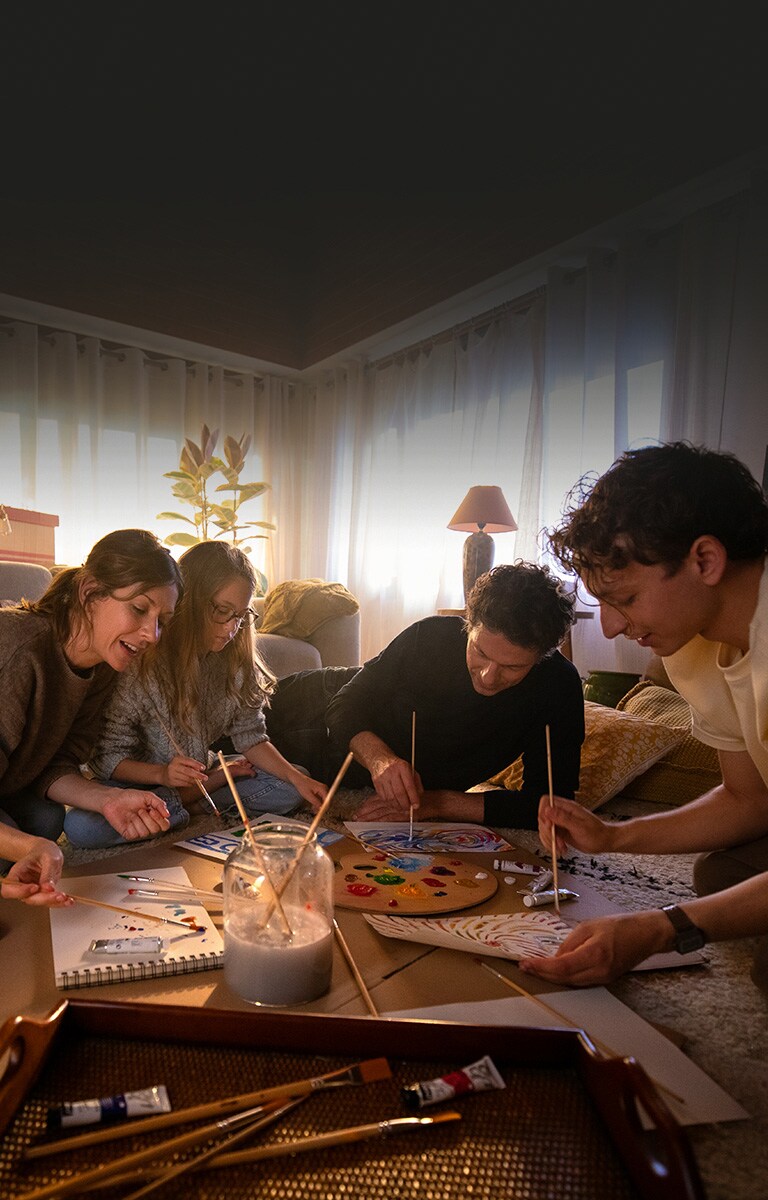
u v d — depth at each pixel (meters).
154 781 1.67
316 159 4.96
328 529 5.53
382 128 4.48
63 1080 0.64
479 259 4.05
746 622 1.00
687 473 0.92
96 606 1.34
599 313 3.59
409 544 4.83
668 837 1.20
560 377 3.79
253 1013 0.69
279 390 5.73
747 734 1.10
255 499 5.67
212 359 5.43
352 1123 0.61
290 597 3.43
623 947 0.90
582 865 1.62
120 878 1.14
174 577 1.36
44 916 1.02
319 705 2.26
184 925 0.99
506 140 3.86
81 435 5.01
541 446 3.82
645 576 0.94
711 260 3.09
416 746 1.86
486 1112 0.62
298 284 5.58
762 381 2.91
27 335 4.79
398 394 5.01
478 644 1.45
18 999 0.82
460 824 1.56
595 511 0.96
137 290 4.91
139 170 4.85
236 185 5.22
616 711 2.44
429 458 4.75
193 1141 0.57
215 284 5.22
